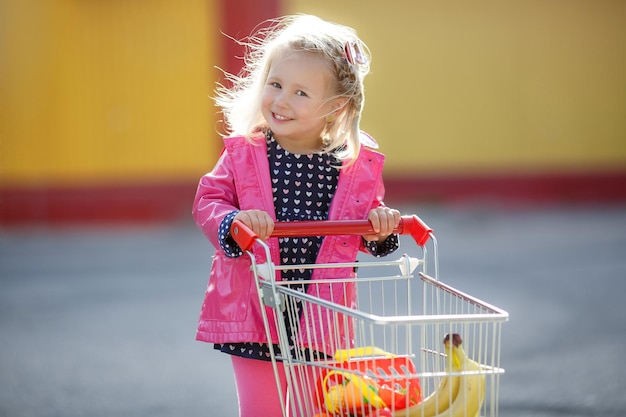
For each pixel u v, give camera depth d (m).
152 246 29.28
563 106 39.97
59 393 13.71
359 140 8.39
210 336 8.07
